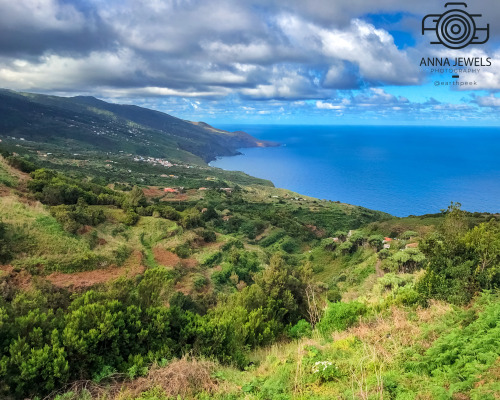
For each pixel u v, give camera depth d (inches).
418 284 443.8
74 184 1615.4
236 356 343.6
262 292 617.3
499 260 405.4
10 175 1307.8
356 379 247.9
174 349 326.3
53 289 810.8
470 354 248.1
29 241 935.0
